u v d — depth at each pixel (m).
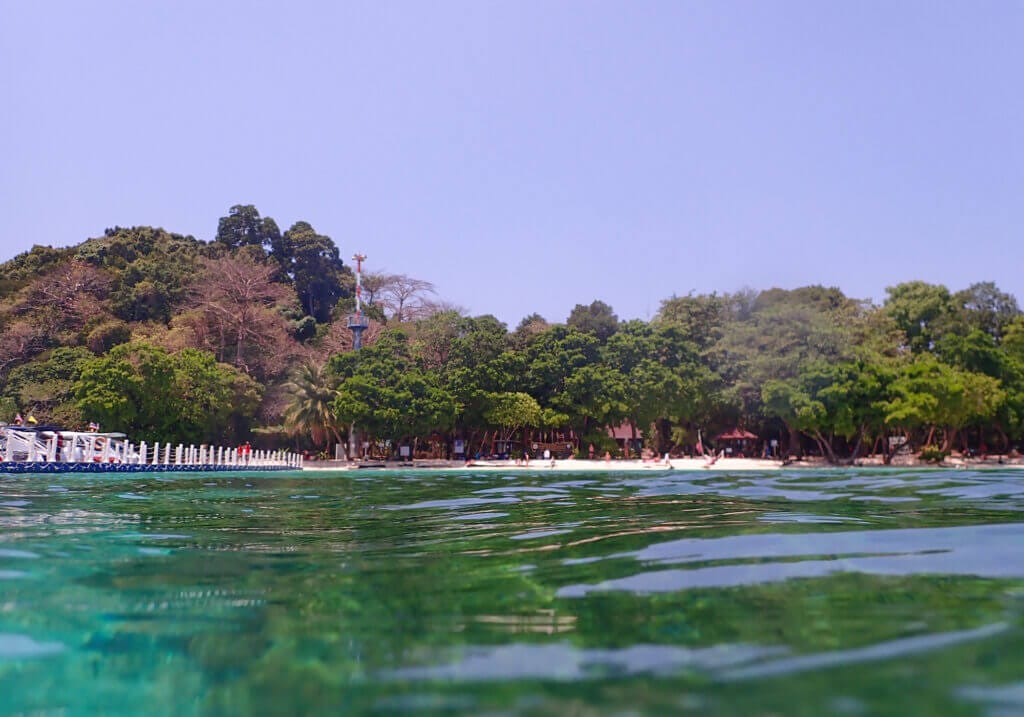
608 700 2.71
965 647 3.27
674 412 49.78
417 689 2.91
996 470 32.16
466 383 48.97
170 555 6.57
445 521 9.57
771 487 16.69
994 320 64.12
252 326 62.62
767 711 2.54
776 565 5.44
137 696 2.96
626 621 3.87
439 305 74.38
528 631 3.74
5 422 46.28
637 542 6.91
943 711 2.50
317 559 6.31
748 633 3.56
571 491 16.11
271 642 3.68
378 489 17.78
